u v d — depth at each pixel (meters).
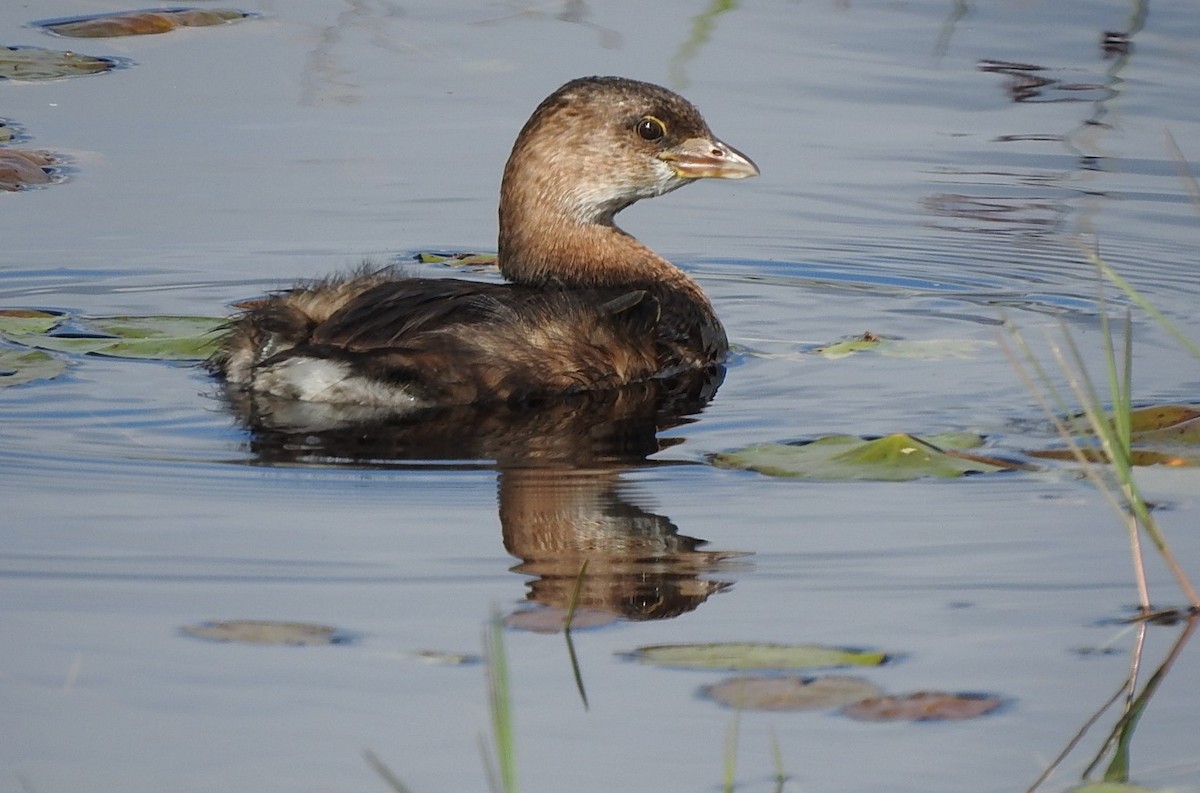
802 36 21.44
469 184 17.12
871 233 16.45
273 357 11.80
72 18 21.42
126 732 7.54
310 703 7.81
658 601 8.88
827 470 10.61
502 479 10.52
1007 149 18.22
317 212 16.41
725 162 14.01
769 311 14.62
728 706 7.86
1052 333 13.68
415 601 8.81
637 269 14.02
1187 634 8.53
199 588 8.89
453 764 7.37
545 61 20.17
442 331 11.96
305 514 9.90
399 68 20.05
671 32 21.36
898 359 13.11
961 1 22.78
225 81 19.55
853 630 8.58
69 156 17.45
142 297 14.33
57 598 8.73
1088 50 20.94
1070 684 8.06
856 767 7.39
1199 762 7.42
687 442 11.23
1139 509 8.85
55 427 11.22
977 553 9.45
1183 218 16.56
